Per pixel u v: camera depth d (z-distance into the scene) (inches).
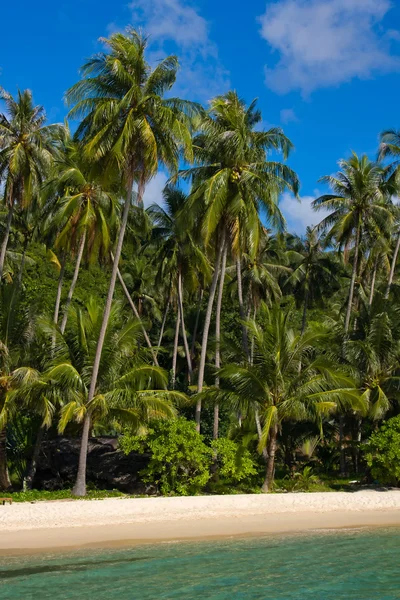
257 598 478.9
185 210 1109.1
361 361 1227.2
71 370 971.9
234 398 1043.3
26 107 1195.9
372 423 1280.8
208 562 588.4
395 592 499.5
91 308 1063.0
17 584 502.6
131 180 1016.9
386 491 1087.6
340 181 1401.3
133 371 1020.5
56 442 1122.0
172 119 972.6
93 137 986.1
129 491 1048.8
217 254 1163.9
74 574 535.2
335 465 1449.3
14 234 1558.8
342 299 2161.7
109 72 992.9
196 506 885.8
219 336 1272.1
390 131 1464.1
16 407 1051.3
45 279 1863.9
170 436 991.0
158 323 2096.5
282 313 1061.8
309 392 1051.9
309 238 1781.5
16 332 1101.7
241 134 1095.0
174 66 1002.1
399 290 1722.4
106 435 1238.9
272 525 781.3
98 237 1195.3
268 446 1080.8
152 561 586.6
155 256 1592.0
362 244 1551.4
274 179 1124.5
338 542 688.4
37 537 676.7
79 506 849.5
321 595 489.4
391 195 1434.5
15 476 1151.0
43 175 1202.6
